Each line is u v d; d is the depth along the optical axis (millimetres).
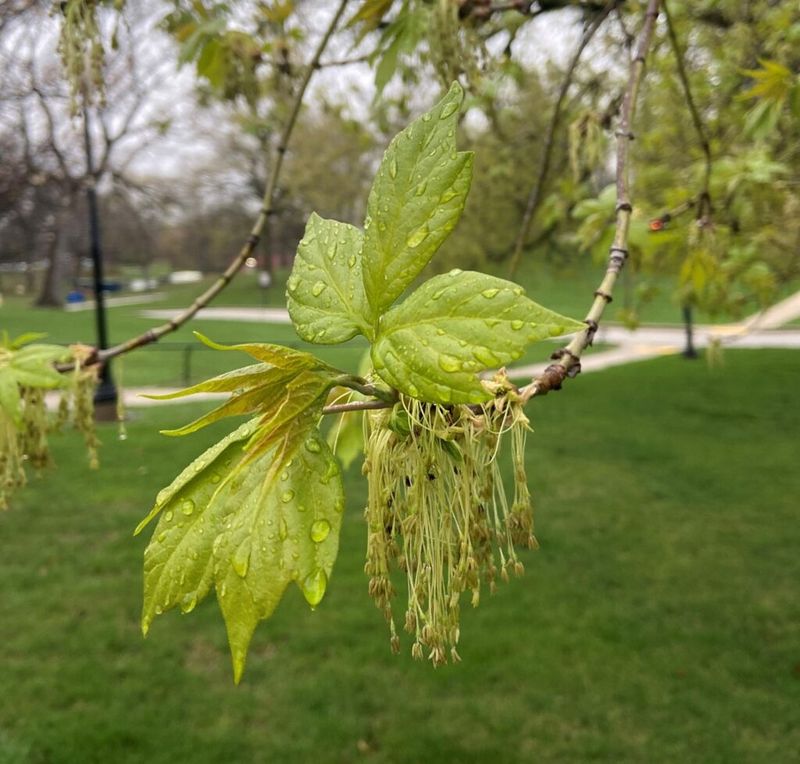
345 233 772
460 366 577
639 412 10039
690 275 2326
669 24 1899
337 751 3236
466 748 3244
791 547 5316
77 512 6090
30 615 4379
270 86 2912
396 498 743
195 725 3393
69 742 3254
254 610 604
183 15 2547
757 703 3514
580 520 5910
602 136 2254
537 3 2270
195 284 47875
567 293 17781
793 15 3025
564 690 3633
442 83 1794
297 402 661
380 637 4102
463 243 8000
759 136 2232
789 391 11094
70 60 1638
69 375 1502
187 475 659
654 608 4434
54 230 17188
